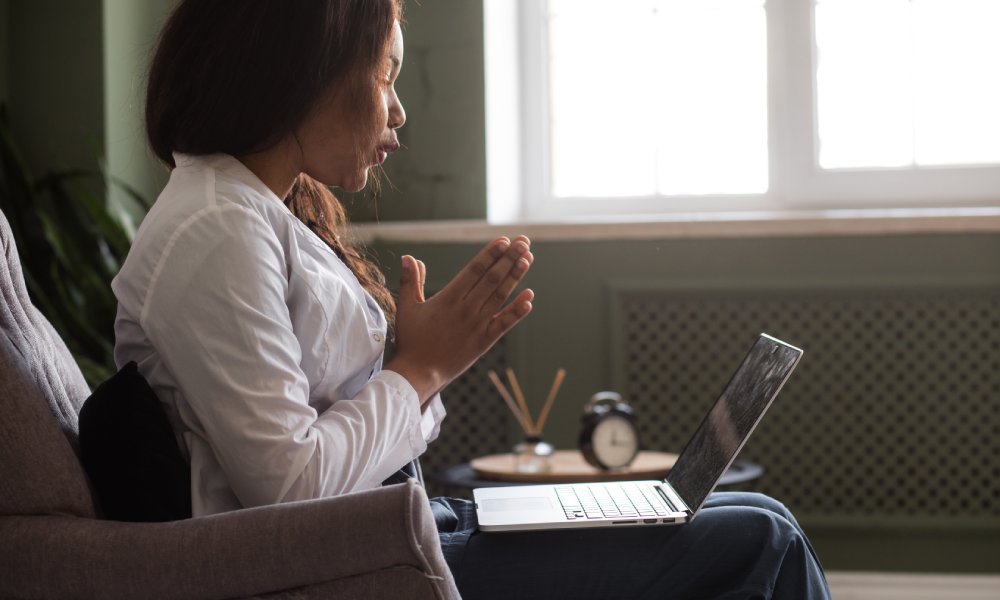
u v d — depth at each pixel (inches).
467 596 44.1
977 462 110.3
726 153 127.8
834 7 124.6
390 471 43.9
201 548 37.7
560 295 115.3
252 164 46.1
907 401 111.3
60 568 38.3
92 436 42.0
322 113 45.6
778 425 113.0
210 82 44.4
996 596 109.8
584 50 130.5
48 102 108.8
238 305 40.3
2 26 108.9
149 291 41.2
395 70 47.7
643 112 129.5
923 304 110.8
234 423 39.6
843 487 112.3
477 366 117.6
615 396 89.4
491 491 52.6
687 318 114.4
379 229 116.0
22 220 103.2
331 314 44.2
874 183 123.4
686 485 48.8
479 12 118.6
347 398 46.8
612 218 128.6
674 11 128.6
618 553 43.9
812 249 111.8
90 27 108.2
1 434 40.2
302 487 39.7
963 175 122.0
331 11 43.9
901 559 112.0
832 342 112.0
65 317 100.0
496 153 121.6
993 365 110.0
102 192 106.9
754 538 43.4
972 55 122.4
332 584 38.1
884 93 124.0
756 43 126.8
